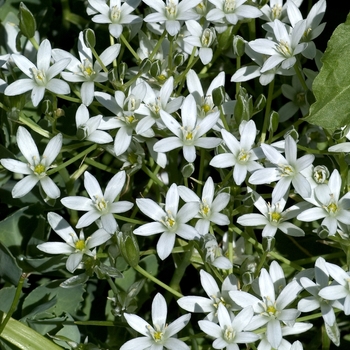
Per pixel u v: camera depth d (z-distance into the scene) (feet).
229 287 1.79
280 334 1.71
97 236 1.82
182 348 1.73
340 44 1.90
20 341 1.87
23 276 1.87
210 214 1.81
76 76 1.93
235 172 1.80
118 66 1.97
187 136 1.82
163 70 1.99
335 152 1.86
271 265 1.79
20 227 2.03
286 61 1.88
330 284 1.75
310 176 1.83
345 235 1.81
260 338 1.75
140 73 1.90
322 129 2.01
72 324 1.95
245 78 1.95
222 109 1.90
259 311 1.74
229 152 1.86
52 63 1.96
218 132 1.92
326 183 1.83
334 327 1.74
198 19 2.01
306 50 1.95
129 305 1.88
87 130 1.84
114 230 1.76
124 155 1.92
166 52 2.05
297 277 1.78
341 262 2.02
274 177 1.79
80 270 2.02
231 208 1.88
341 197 1.83
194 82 1.97
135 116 1.88
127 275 2.02
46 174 1.83
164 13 1.93
